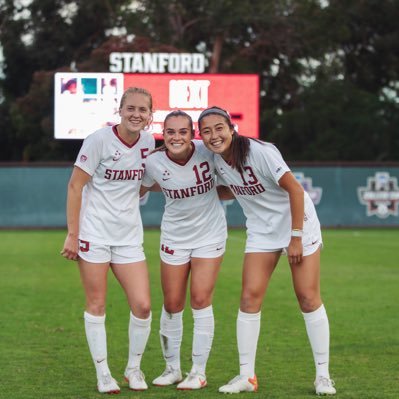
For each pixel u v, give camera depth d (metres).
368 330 12.45
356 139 54.88
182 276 9.05
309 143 56.16
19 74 60.00
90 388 8.84
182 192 8.79
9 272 20.48
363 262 23.22
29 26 58.69
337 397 8.37
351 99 56.72
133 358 8.93
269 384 9.02
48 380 9.23
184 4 54.84
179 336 9.18
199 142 8.88
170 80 34.34
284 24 54.78
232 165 8.57
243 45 56.44
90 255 8.71
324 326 8.65
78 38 58.94
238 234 35.72
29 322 13.16
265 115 57.56
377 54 63.34
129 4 56.59
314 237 8.69
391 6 61.34
